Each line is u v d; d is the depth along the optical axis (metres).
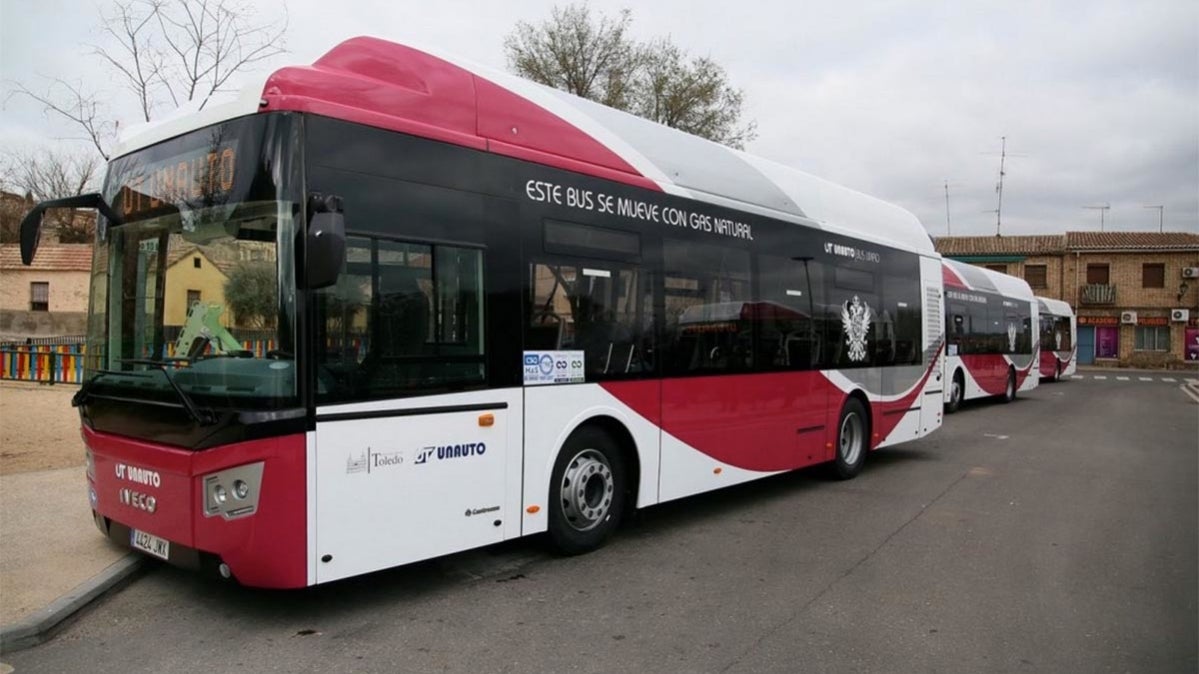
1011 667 4.30
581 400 5.98
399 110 4.89
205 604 5.04
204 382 4.43
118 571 5.29
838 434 9.27
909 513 7.96
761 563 6.18
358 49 5.02
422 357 4.89
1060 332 34.03
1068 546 6.78
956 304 19.20
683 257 6.99
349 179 4.56
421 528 4.90
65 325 33.59
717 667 4.24
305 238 4.32
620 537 6.93
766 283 8.04
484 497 5.29
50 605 4.68
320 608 5.02
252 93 4.47
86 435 5.30
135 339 4.99
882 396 10.16
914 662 4.35
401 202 4.81
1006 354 22.39
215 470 4.28
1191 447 13.27
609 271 6.25
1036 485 9.57
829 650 4.50
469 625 4.78
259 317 4.36
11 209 30.39
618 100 29.48
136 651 4.33
